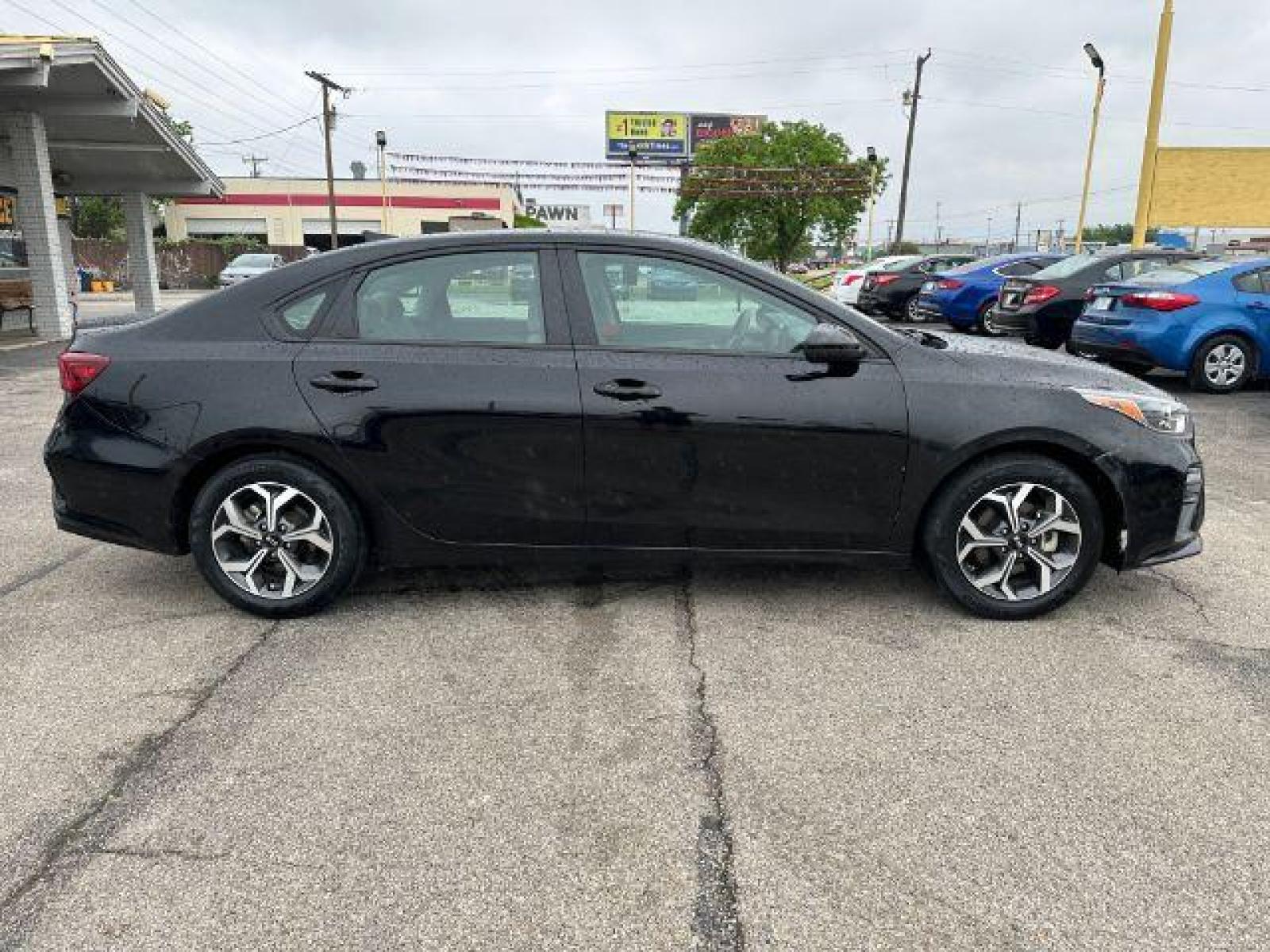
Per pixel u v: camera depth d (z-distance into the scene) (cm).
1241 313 925
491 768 273
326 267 376
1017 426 358
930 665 340
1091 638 364
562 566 439
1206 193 2433
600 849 238
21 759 277
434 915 215
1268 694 320
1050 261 1516
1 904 218
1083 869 231
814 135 4294
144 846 238
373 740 288
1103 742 288
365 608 392
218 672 334
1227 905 218
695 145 7488
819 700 314
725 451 360
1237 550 476
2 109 1415
